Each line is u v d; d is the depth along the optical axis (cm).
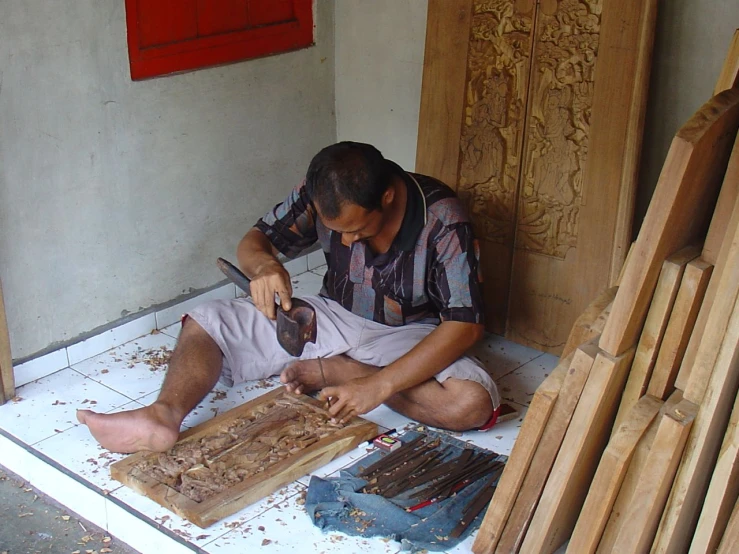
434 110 345
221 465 262
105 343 340
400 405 291
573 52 304
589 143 306
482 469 264
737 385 197
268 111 380
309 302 309
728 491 194
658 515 204
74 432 288
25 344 316
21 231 305
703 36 292
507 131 327
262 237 301
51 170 308
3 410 299
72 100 308
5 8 282
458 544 235
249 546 234
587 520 212
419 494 252
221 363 297
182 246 362
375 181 250
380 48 385
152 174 341
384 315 302
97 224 327
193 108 349
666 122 308
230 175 372
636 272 195
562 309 329
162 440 260
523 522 224
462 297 277
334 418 277
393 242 283
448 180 347
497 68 325
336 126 415
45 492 275
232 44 356
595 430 212
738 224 186
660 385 208
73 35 302
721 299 187
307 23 385
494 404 282
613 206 305
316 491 254
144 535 245
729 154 207
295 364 298
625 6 288
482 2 323
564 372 217
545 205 323
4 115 290
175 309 363
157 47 329
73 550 250
